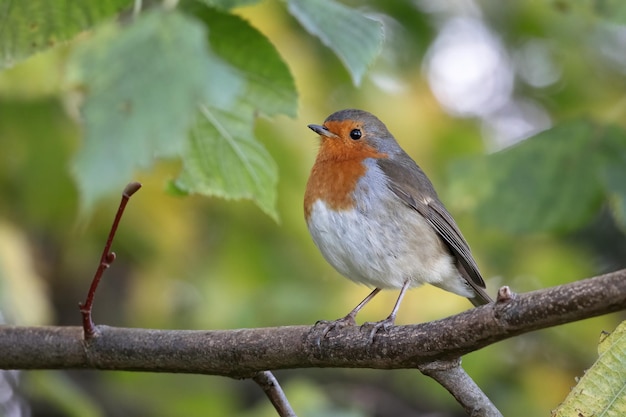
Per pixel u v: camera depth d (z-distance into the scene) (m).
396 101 13.43
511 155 10.41
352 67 5.93
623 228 9.87
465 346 6.39
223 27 6.86
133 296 13.79
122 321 15.52
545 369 15.25
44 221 12.66
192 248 13.64
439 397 15.25
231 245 13.88
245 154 7.31
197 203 13.32
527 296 5.97
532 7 16.41
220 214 13.72
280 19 11.84
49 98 10.88
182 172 7.36
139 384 14.81
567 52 16.78
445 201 13.81
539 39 17.19
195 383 14.82
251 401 16.50
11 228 11.29
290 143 11.57
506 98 17.34
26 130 11.60
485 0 16.58
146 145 4.36
